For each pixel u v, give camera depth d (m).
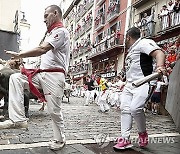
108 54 22.78
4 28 14.05
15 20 13.55
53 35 3.37
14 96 2.90
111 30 23.53
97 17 26.86
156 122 7.29
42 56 3.59
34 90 3.28
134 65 3.88
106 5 25.06
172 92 2.40
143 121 3.95
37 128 5.22
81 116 7.88
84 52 32.34
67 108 10.49
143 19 16.62
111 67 21.69
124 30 20.25
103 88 12.78
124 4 20.70
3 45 9.41
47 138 4.25
